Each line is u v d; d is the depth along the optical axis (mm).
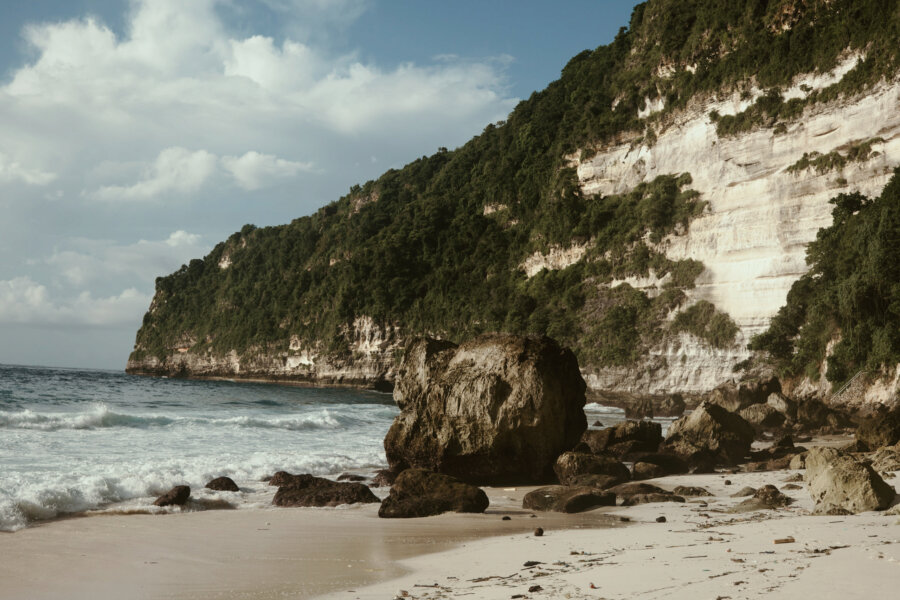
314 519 12562
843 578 5996
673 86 85188
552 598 6242
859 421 38219
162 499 13617
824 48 66000
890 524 9008
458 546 9906
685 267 75312
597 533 10406
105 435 23297
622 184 92938
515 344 18547
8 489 13195
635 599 5945
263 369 154375
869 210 49438
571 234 96750
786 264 65000
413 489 14086
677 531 10039
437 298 118375
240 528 11547
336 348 127250
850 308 45000
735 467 21156
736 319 68438
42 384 62812
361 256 133500
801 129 65875
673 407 55031
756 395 44375
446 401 18656
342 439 27172
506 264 113062
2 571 8359
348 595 7047
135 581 7914
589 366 81125
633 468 19375
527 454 18094
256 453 21438
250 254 191875
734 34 78500
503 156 130375
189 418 29672
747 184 70875
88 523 11719
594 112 101438
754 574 6426
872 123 59281
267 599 6996
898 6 59500
